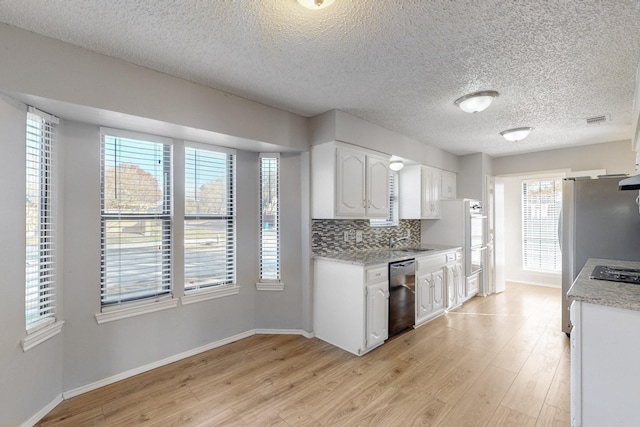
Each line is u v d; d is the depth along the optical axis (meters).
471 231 4.50
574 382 1.51
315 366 2.62
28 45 1.73
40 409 1.95
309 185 3.23
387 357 2.78
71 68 1.87
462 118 3.23
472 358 2.75
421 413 1.99
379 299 2.99
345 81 2.39
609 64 2.09
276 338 3.21
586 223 3.06
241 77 2.32
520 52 1.95
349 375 2.47
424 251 3.88
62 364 2.14
